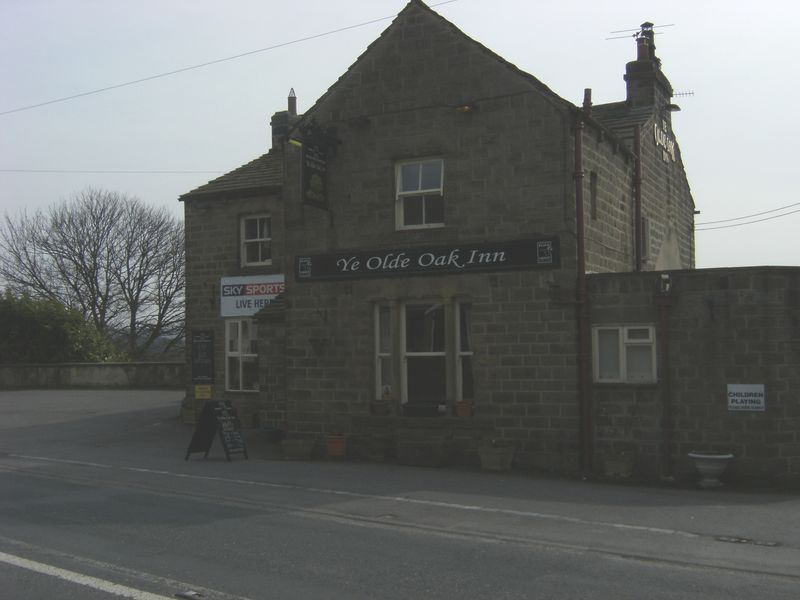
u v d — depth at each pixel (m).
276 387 20.83
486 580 7.68
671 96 24.02
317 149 17.41
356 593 7.23
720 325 14.59
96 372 34.97
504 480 14.35
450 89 16.84
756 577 7.89
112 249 52.75
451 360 16.62
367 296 17.47
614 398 15.29
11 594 7.16
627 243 19.19
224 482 13.88
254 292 23.02
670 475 14.78
